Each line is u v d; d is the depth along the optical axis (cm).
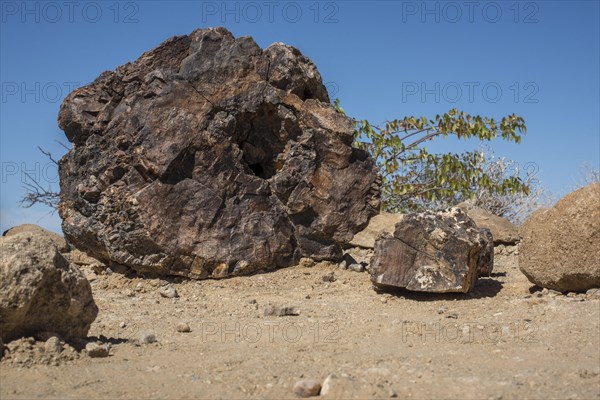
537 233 902
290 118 1118
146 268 1059
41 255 630
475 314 851
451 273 927
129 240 1055
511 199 1941
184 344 720
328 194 1120
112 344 703
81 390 550
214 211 1069
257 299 970
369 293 982
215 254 1059
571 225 864
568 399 519
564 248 870
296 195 1114
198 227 1061
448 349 688
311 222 1127
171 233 1052
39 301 630
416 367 612
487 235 1044
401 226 956
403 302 928
